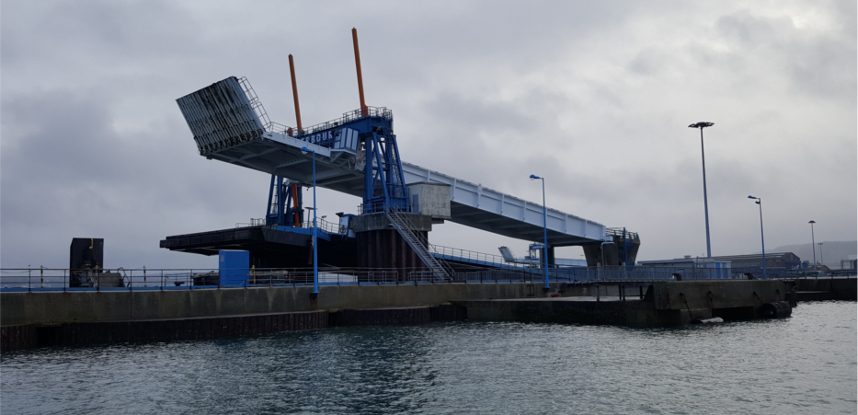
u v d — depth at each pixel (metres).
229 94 57.34
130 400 22.27
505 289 61.62
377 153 66.62
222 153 63.00
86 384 25.12
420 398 22.08
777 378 24.64
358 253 67.06
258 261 72.12
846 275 107.00
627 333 40.03
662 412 19.56
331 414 20.08
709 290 47.50
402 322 49.72
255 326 42.94
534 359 29.91
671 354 30.80
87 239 49.03
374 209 67.31
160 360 31.09
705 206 75.25
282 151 63.81
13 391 23.88
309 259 65.50
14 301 36.97
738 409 19.84
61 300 38.53
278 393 23.14
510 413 19.86
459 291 58.09
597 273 72.12
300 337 40.59
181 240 67.31
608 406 20.42
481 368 27.75
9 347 35.44
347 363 29.58
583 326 45.31
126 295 40.59
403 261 64.31
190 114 61.09
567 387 23.42
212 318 41.03
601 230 91.81
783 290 53.03
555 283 65.94
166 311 41.84
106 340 38.09
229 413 20.36
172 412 20.59
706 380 24.34
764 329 42.19
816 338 36.88
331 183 73.62
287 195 73.94
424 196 67.38
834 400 20.92
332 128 67.81
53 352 34.41
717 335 38.62
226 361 30.48
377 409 20.62
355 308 50.72
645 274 68.06
